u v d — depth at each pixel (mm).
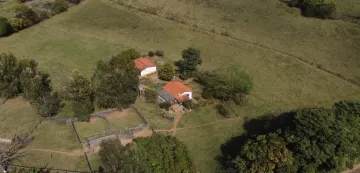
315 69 83688
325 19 110375
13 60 66938
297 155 47750
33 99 61969
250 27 105438
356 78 80250
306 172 46625
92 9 117562
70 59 85938
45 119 61281
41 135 57344
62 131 58500
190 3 122062
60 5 114938
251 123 64000
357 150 50250
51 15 112750
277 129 54625
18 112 63375
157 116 64375
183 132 60906
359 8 119062
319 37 99438
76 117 61219
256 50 92250
